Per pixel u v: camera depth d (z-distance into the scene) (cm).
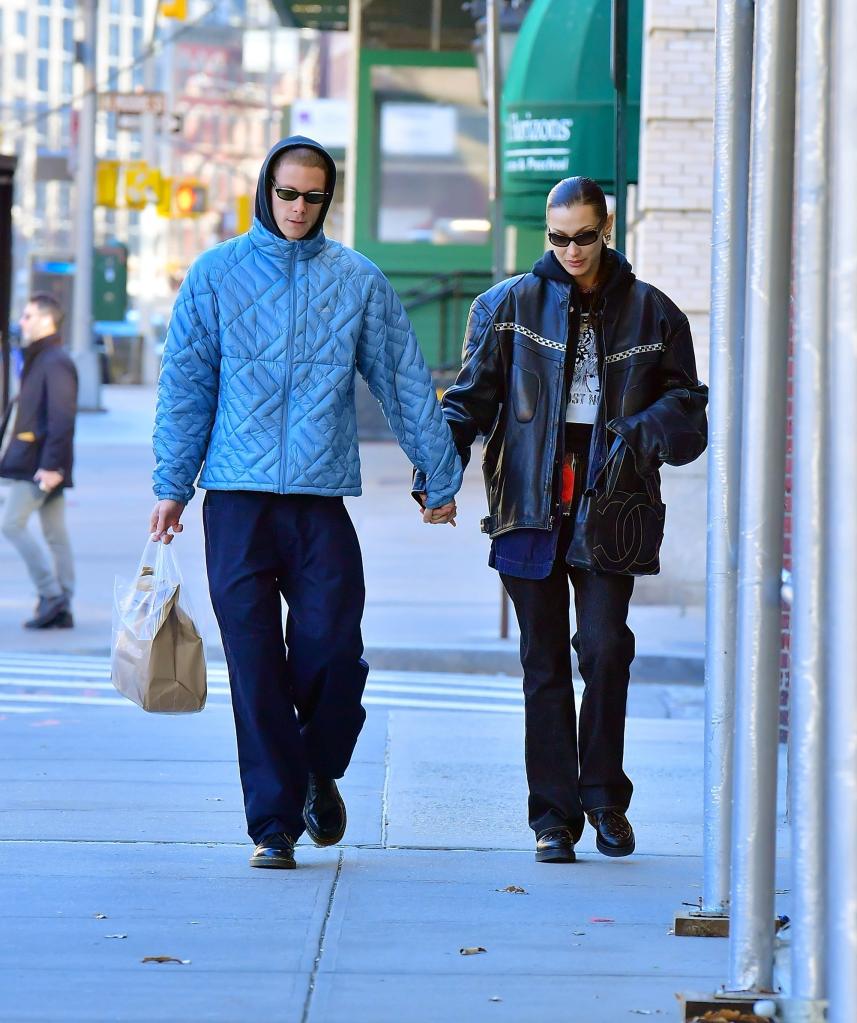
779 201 1434
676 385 1992
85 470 8881
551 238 1955
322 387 1917
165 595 1970
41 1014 1448
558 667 2038
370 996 1512
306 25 11769
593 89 4825
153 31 13575
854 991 1060
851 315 1048
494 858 2064
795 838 1268
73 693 3338
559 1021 1448
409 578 5100
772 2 1420
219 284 1923
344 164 13688
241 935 1700
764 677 1462
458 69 10138
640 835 2220
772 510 1452
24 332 4166
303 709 2012
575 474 1981
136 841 2114
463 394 2030
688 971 1599
